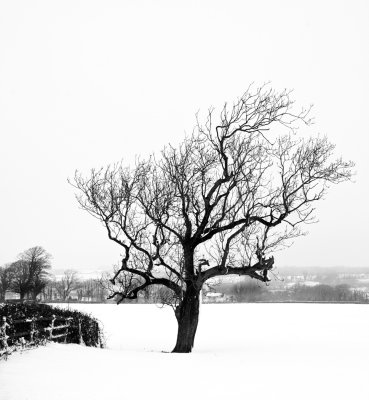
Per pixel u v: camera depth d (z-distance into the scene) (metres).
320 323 46.81
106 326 46.66
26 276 129.38
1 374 13.36
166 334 40.81
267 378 15.09
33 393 11.38
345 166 25.30
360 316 53.53
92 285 117.62
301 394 12.74
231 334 39.16
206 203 24.70
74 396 11.36
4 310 20.56
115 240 25.41
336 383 14.42
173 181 25.27
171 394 12.23
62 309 24.44
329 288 114.12
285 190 24.69
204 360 19.16
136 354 19.92
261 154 25.36
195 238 24.81
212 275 24.59
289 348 25.88
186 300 24.64
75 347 20.34
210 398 11.95
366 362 19.14
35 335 19.22
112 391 12.19
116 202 25.27
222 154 24.33
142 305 71.62
